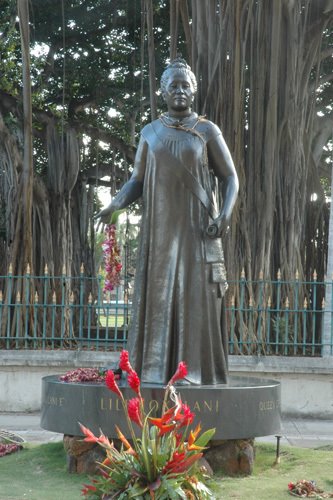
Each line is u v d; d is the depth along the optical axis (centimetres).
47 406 805
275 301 1443
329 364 1326
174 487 510
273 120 1426
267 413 787
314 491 704
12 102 1773
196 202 797
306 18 1482
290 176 1461
